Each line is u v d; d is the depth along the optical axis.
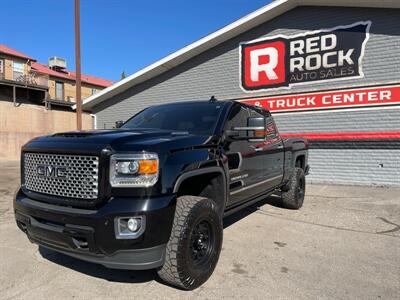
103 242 2.84
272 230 5.43
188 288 3.30
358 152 10.01
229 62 12.27
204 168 3.52
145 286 3.44
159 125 4.54
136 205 2.87
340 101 10.26
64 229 2.99
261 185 5.20
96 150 2.96
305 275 3.74
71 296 3.23
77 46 12.36
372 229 5.56
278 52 11.28
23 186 3.58
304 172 7.22
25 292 3.31
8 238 4.93
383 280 3.64
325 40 10.45
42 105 37.28
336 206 7.25
